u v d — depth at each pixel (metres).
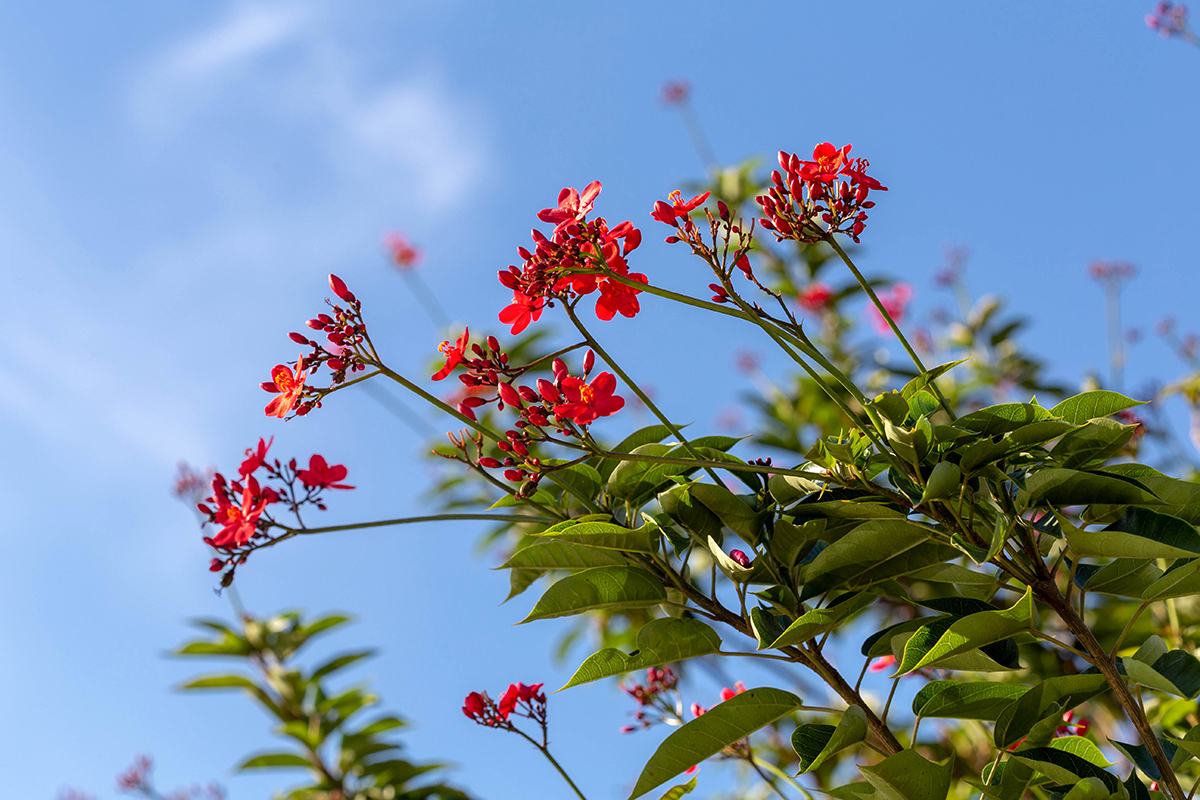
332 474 1.11
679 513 1.08
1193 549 1.02
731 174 2.31
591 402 1.07
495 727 1.19
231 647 1.87
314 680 1.85
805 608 1.08
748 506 1.08
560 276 1.08
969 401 2.16
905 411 1.04
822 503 1.06
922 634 1.06
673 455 1.10
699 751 1.05
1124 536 1.02
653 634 1.07
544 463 1.08
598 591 1.08
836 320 2.19
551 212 1.09
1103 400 1.05
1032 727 1.06
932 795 1.02
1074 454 1.05
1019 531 1.06
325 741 1.78
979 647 1.05
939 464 1.03
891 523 1.05
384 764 1.74
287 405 1.09
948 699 1.08
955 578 1.09
